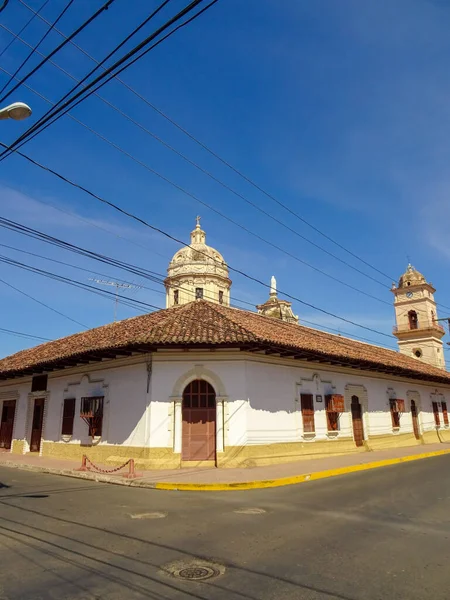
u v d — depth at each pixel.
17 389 24.02
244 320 19.45
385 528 7.22
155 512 8.66
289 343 16.70
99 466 16.06
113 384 17.48
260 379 17.00
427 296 42.69
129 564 5.45
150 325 18.39
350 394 22.02
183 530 7.15
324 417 19.84
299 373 19.05
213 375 16.22
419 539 6.54
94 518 8.07
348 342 28.19
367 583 4.81
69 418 19.38
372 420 23.48
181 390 16.03
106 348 15.60
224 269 35.34
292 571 5.19
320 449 19.09
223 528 7.29
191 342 15.02
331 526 7.39
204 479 12.72
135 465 15.43
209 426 16.12
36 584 4.80
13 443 23.06
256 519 7.99
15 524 7.57
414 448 24.47
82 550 6.04
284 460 16.91
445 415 32.75
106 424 17.27
